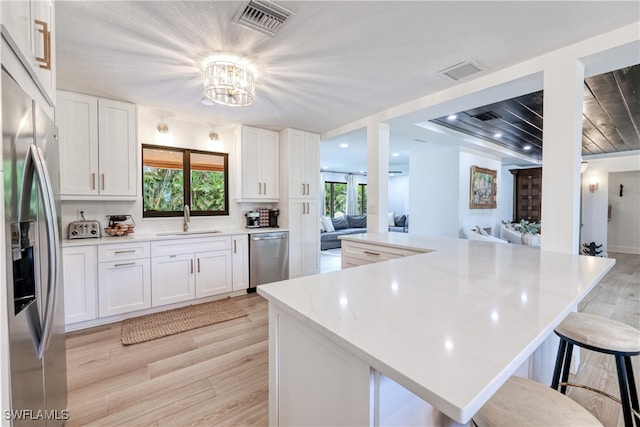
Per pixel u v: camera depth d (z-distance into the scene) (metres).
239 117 3.57
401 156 6.64
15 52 0.96
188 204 3.76
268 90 2.71
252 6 1.56
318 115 3.49
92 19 1.65
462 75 2.39
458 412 0.48
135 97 2.87
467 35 1.83
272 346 1.13
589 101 3.10
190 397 1.77
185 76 2.39
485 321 0.82
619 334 1.28
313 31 1.78
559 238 1.98
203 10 1.59
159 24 1.71
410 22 1.69
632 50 1.79
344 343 0.72
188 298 3.27
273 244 3.97
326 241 7.59
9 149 0.89
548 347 1.73
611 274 4.72
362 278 1.30
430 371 0.58
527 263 1.62
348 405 0.79
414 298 1.03
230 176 4.12
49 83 1.30
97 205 3.14
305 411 0.97
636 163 6.21
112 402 1.72
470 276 1.33
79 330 2.66
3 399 0.84
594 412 1.63
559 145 1.98
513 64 2.21
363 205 10.38
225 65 2.12
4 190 0.86
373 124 3.46
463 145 5.10
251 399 1.76
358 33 1.80
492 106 3.26
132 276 2.90
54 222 1.19
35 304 1.06
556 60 2.00
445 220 5.49
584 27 1.74
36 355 1.07
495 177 6.35
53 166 1.32
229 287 3.59
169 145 3.62
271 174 4.22
